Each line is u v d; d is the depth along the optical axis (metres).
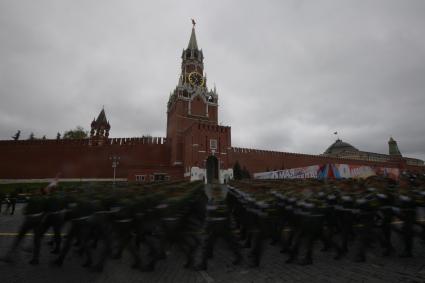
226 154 44.00
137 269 6.38
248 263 6.70
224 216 6.70
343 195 7.77
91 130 51.41
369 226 7.00
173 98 58.56
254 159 52.69
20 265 6.77
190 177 39.94
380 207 7.19
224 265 6.59
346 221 7.60
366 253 7.46
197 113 55.00
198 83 60.28
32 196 7.35
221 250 8.20
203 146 42.25
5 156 44.97
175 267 6.54
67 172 44.12
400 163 71.88
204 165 41.44
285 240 7.77
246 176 45.75
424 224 7.16
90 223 6.71
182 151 47.62
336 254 7.44
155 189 8.62
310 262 6.53
